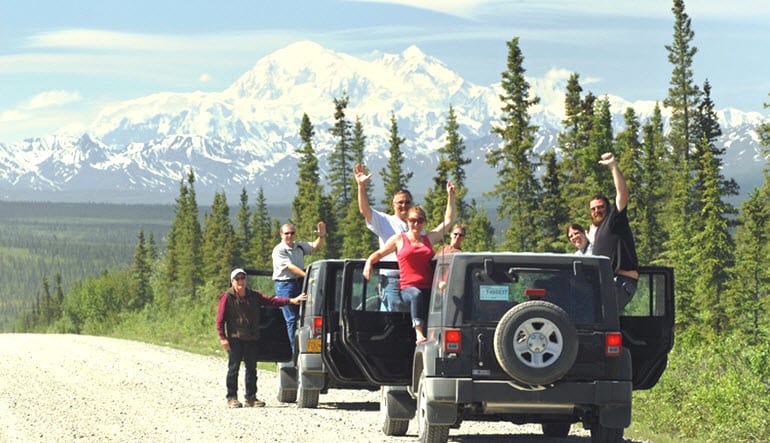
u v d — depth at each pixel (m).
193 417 25.47
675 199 140.38
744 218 129.38
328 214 183.00
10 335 78.81
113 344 63.16
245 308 28.52
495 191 136.75
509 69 136.12
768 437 22.67
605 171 129.88
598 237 20.83
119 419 24.97
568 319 17.94
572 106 134.38
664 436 22.83
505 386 18.17
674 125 176.00
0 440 21.12
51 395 31.38
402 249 20.92
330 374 22.58
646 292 20.86
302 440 21.12
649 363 20.77
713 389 25.12
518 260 18.47
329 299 22.62
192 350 58.59
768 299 117.00
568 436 22.55
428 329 19.47
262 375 40.16
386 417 21.86
